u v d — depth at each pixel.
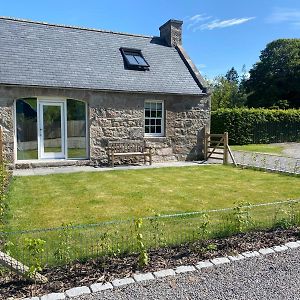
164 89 11.95
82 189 7.15
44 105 10.43
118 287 2.87
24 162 10.05
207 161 12.54
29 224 4.67
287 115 22.98
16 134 10.10
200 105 12.81
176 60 13.68
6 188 6.61
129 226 4.52
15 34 10.98
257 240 3.98
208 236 4.00
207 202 6.05
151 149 11.86
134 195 6.60
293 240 4.01
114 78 11.35
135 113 11.55
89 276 3.05
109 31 13.10
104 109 11.01
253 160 12.25
